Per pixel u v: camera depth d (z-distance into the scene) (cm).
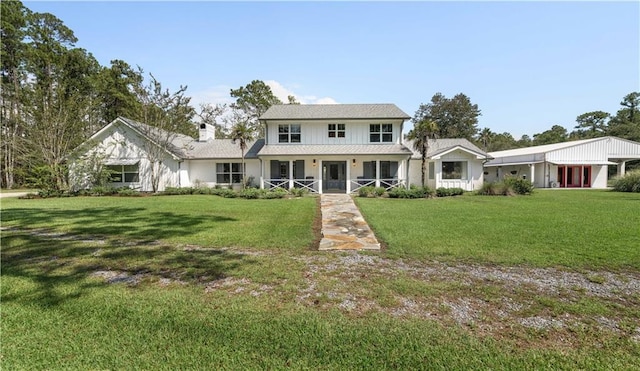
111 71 3556
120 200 1622
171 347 293
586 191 2186
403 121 2098
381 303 384
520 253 589
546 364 264
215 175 2341
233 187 2295
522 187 1886
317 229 855
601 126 5953
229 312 361
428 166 2356
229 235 759
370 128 2109
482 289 426
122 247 652
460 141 2539
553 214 1046
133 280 467
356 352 283
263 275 483
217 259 566
